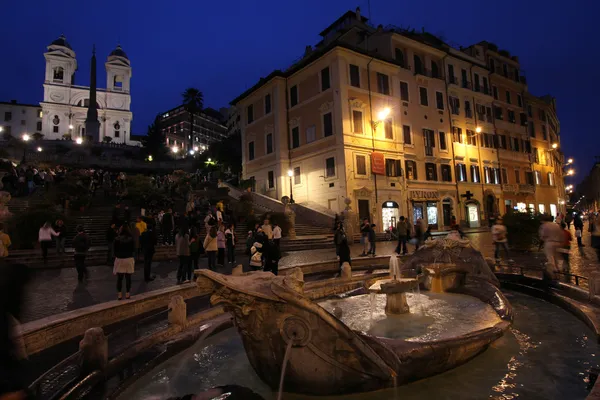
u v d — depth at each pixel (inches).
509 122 1708.9
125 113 3804.1
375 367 146.0
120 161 2469.2
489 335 185.9
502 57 1727.4
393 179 1200.2
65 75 3678.6
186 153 3395.7
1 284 82.7
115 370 177.0
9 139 2751.0
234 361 191.6
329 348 144.3
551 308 290.4
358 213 1091.9
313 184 1199.6
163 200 1039.6
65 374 161.5
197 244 434.0
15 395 79.4
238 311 147.5
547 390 152.6
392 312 244.7
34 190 1000.2
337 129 1117.7
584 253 560.7
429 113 1362.0
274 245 388.2
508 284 379.6
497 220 531.2
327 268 507.8
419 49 1368.1
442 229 1304.1
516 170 1704.0
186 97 2876.5
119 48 4010.8
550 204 1887.3
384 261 548.4
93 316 259.6
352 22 1433.3
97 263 565.0
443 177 1369.3
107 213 887.1
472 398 146.8
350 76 1152.8
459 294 293.3
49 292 352.5
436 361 162.7
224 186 1477.6
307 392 147.9
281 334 145.3
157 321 256.7
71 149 2655.0
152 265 548.7
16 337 85.2
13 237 624.1
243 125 1524.4
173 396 154.4
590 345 204.4
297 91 1286.9
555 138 2293.3
